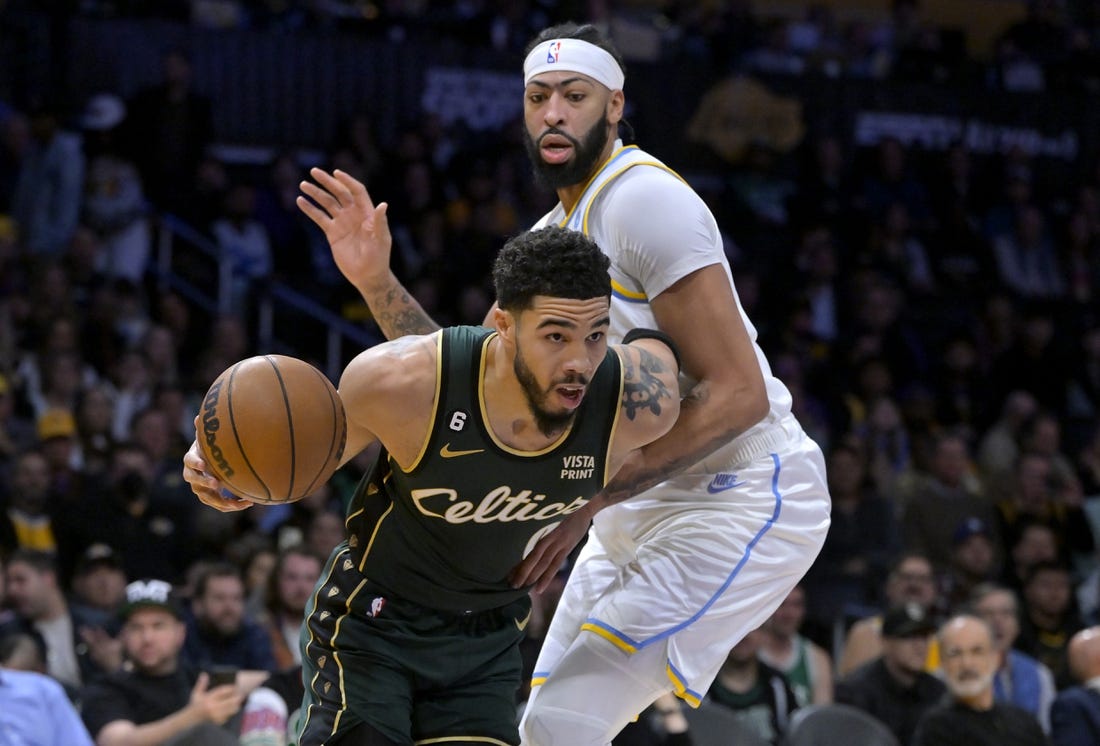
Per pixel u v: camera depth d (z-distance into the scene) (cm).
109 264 1518
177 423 1230
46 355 1278
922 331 1784
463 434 423
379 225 529
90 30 1669
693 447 479
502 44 1858
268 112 1738
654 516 527
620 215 492
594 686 504
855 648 974
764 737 829
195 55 1709
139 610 798
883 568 1164
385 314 538
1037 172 1988
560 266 404
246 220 1594
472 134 1803
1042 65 2081
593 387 435
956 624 837
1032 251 1889
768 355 1659
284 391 418
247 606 989
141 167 1582
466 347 423
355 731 457
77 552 1050
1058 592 1116
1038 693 973
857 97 1919
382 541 455
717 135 1864
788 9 2264
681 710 788
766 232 1812
